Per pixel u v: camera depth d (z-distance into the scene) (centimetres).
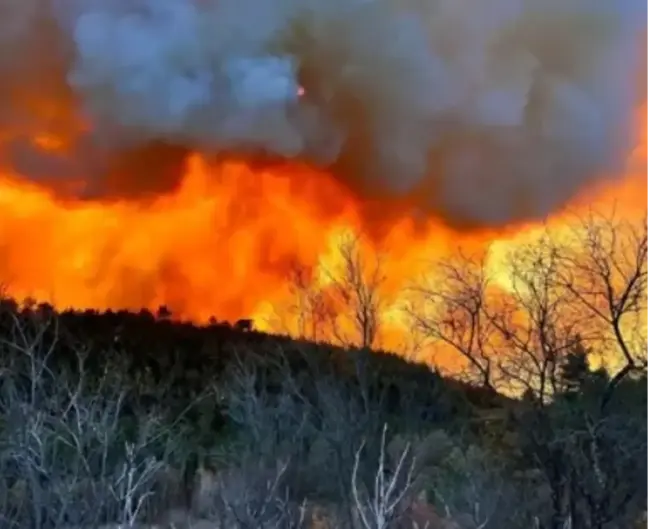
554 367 1650
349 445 1700
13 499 1394
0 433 1498
